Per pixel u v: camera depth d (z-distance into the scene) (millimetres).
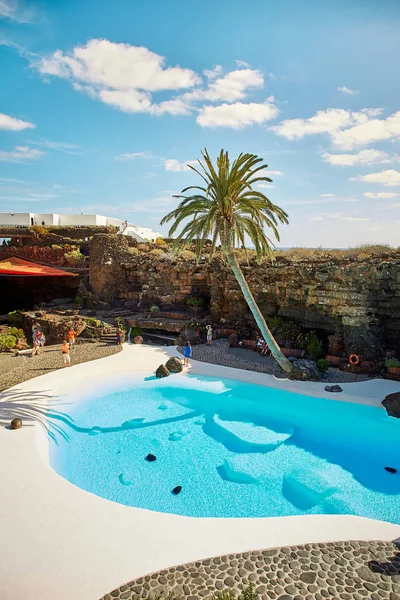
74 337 26750
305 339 22219
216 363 21625
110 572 6898
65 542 7723
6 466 10664
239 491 10547
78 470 11562
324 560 7164
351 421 14773
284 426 14445
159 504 9977
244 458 12250
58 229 42625
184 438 13609
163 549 7516
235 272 19234
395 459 12266
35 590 6516
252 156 17312
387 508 9812
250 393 17484
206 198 18594
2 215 47875
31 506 8938
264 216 18828
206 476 11289
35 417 14141
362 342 20109
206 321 27578
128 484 10844
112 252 34125
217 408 16094
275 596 6262
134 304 32719
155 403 16609
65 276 37219
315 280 21797
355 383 18375
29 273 32938
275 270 23984
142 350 24453
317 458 12297
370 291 19938
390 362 18828
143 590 6457
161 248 37906
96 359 22406
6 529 8125
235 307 26859
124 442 13281
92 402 16609
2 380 18406
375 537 7883
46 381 18344
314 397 16906
